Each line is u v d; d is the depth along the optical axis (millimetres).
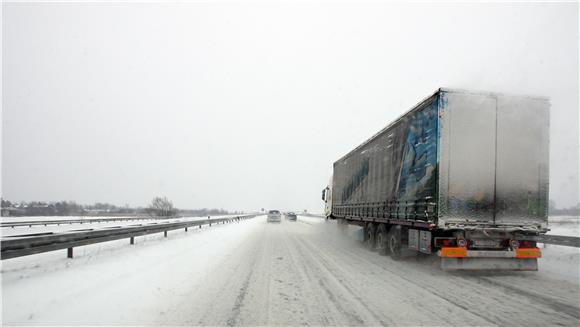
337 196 21297
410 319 5414
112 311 5586
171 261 10555
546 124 9336
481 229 8875
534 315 5613
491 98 9195
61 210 75125
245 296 6707
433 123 9219
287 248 15000
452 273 9219
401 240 11406
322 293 6980
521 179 9133
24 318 5168
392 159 12211
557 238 12680
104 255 10938
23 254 7641
